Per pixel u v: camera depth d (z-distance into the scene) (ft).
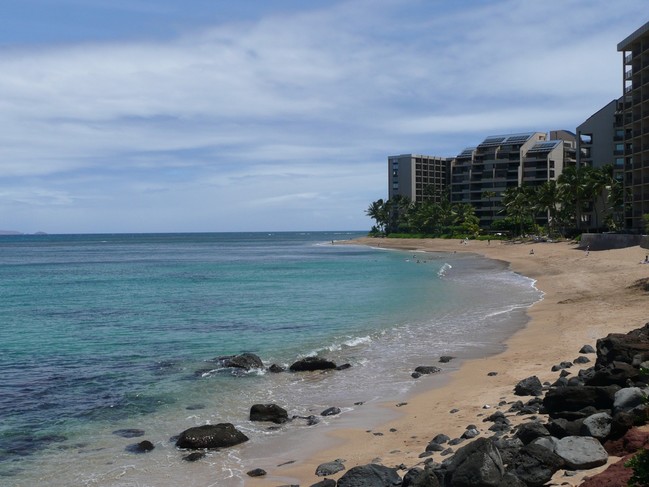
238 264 350.64
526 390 58.80
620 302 116.47
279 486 41.34
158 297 177.47
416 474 35.42
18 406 63.62
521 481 31.60
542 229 464.65
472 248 436.35
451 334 101.35
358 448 48.52
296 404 63.57
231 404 63.87
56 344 101.09
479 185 595.47
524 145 570.87
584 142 407.03
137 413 60.90
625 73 296.10
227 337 105.91
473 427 48.85
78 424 57.26
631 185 289.74
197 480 43.24
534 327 101.91
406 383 70.33
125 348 96.78
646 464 25.95
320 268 297.12
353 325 115.44
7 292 197.47
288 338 103.50
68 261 409.08
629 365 48.24
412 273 247.29
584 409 42.83
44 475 44.57
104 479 43.70
